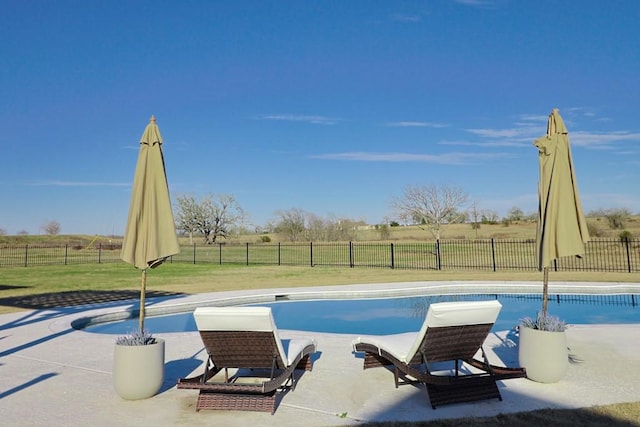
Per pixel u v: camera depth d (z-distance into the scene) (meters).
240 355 4.78
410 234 46.12
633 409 4.34
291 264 26.92
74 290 15.13
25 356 6.73
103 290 15.06
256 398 4.51
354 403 4.71
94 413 4.46
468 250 33.28
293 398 4.87
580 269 21.36
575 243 5.26
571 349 6.76
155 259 4.87
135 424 4.18
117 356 4.78
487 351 6.84
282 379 4.73
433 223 41.66
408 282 16.34
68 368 6.09
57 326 8.97
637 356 6.37
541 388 5.04
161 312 11.59
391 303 13.59
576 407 4.43
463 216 42.03
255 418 4.30
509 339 7.66
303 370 5.91
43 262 30.39
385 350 5.16
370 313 12.23
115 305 11.68
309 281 17.47
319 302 13.73
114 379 4.78
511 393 4.89
